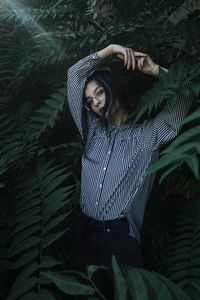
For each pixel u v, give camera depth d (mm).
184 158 840
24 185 1806
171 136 1411
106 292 1525
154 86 1499
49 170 1793
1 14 2381
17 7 2543
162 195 2074
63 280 1085
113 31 1812
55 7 2363
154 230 2006
